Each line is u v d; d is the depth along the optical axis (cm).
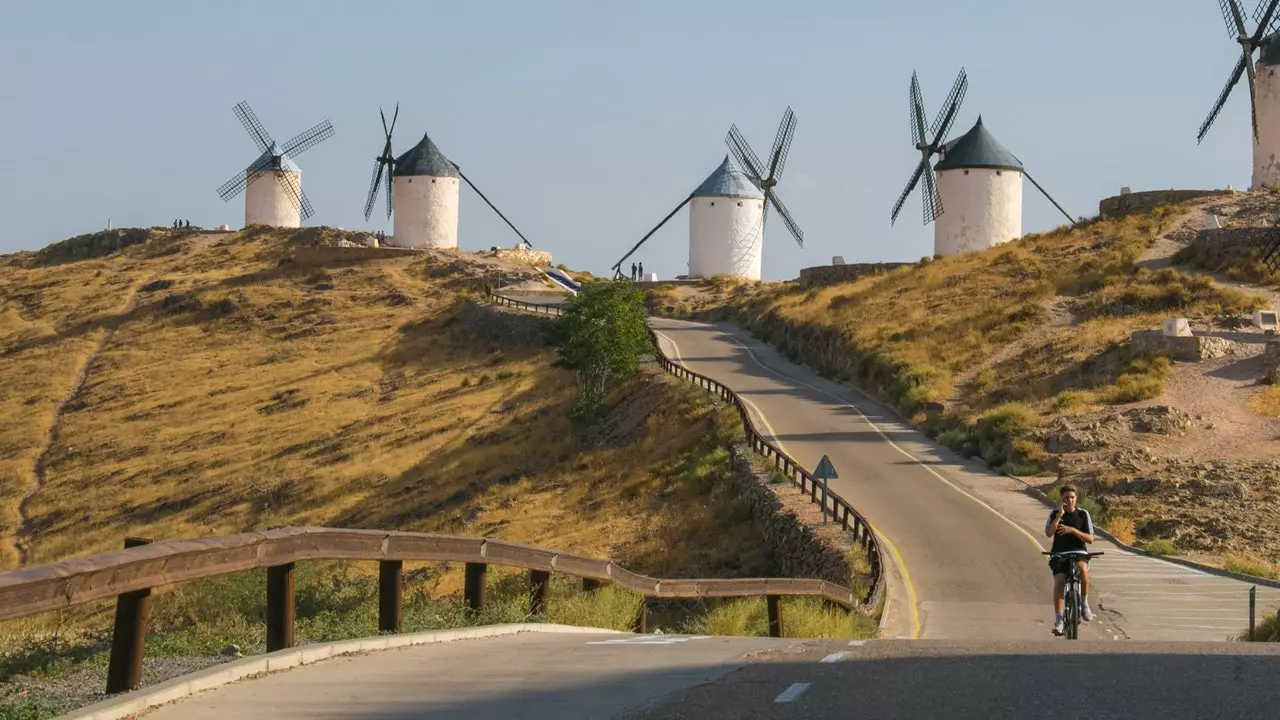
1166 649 2106
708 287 16762
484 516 8338
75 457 11838
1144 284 10581
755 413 9212
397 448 10669
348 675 1959
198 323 16388
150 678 1922
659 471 8319
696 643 2381
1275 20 13112
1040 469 7375
